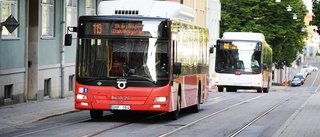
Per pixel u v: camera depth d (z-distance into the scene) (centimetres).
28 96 3375
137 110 2380
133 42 2388
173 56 2420
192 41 2817
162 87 2370
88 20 2400
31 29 3372
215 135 2020
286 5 9888
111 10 2473
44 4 3478
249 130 2192
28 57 3362
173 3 2569
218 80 5531
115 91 2367
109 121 2469
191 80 2814
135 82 2369
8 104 3042
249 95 4962
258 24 9862
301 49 10331
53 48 3609
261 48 5491
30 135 1947
